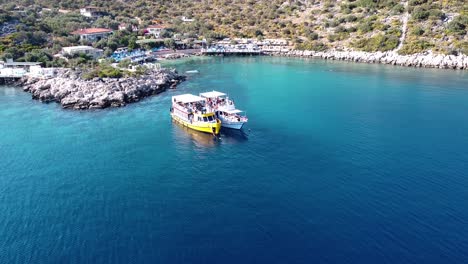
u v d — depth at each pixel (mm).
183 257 45906
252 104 108688
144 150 76688
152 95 120000
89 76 127312
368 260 45000
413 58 174250
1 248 48000
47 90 118375
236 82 139750
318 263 44656
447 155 72500
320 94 120500
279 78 147125
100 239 49375
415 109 102562
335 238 48812
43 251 47375
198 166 69062
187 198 58344
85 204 57344
